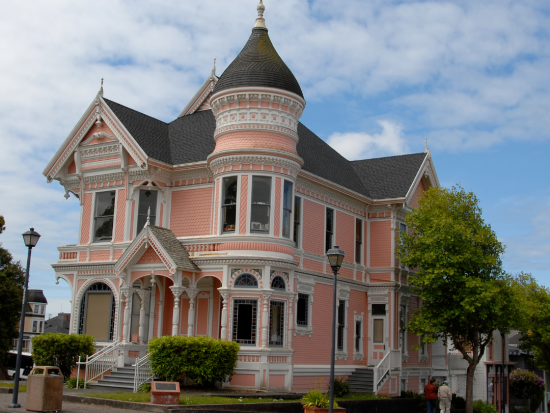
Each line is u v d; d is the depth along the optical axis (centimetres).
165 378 2466
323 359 3291
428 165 4075
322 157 3747
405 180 3872
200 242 2870
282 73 2923
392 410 3108
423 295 3353
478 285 3133
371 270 3766
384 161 4144
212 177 3062
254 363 2672
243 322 2736
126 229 3127
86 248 3228
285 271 2831
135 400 2117
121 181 3195
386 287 3688
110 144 3212
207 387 2609
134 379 2569
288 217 2911
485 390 4866
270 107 2883
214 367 2494
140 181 3131
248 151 2806
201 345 2489
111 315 3130
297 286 3123
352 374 3516
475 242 3300
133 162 3150
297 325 3130
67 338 2838
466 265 3247
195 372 2452
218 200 2878
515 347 5966
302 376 3086
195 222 3069
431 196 3509
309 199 3322
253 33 3092
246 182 2817
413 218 3450
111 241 3173
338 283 3481
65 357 2841
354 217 3722
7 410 1883
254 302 2738
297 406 2372
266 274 2733
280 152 2833
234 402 2233
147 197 3181
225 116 2920
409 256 3369
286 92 2891
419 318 3347
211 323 2927
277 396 2545
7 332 4116
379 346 3669
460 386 4691
